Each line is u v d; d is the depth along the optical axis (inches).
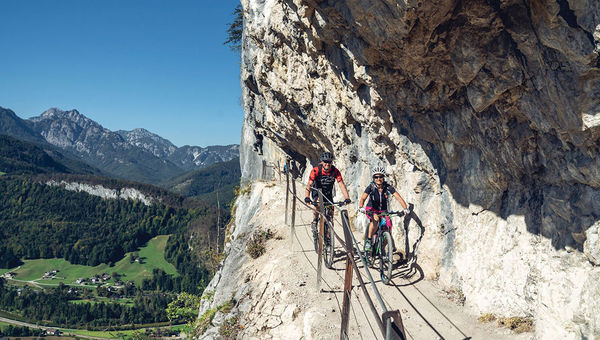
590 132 110.9
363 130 347.9
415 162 256.7
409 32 145.4
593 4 88.2
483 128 172.9
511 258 181.3
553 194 148.9
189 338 361.7
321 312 221.0
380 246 243.4
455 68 146.8
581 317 130.9
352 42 201.5
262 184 717.9
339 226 397.4
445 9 127.1
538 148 148.9
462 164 215.5
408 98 211.0
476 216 208.4
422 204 258.4
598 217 125.4
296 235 390.3
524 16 112.1
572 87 107.7
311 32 257.1
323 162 268.8
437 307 208.2
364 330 199.5
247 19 419.2
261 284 300.7
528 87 129.6
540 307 153.8
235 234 713.6
